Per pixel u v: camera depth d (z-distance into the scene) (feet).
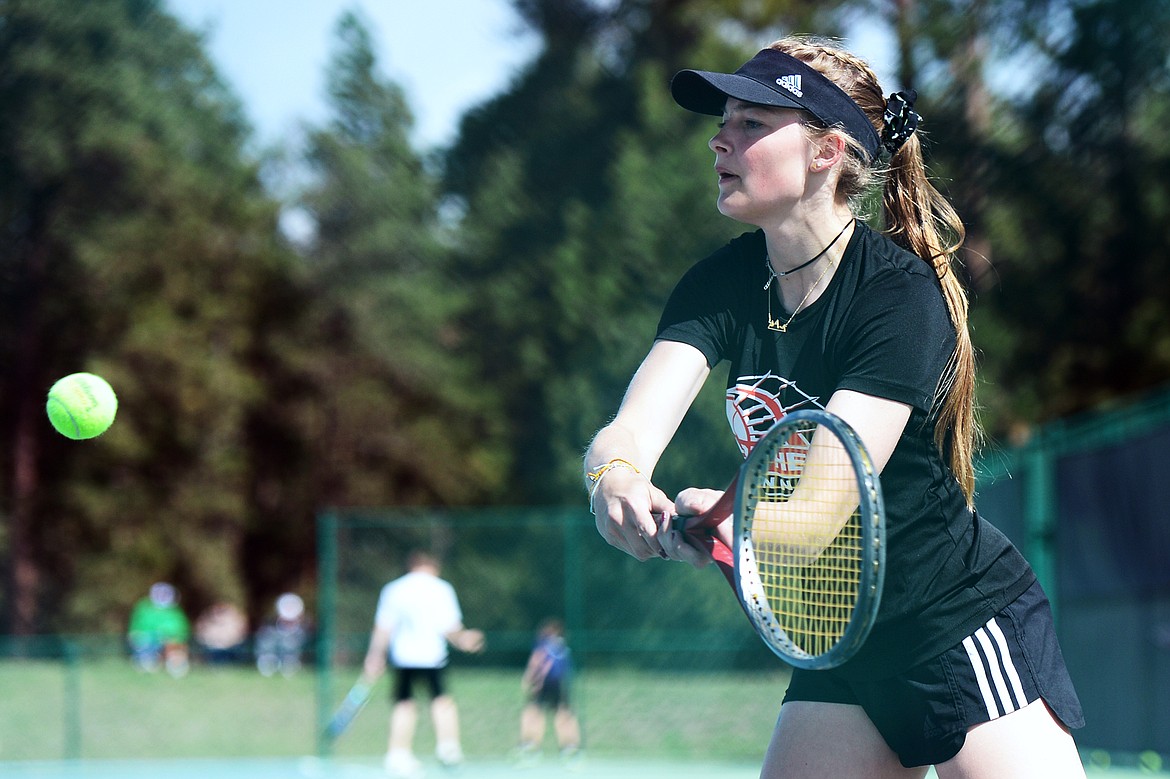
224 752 130.31
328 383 338.75
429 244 332.39
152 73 306.35
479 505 330.13
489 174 297.74
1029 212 177.99
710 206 246.47
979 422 24.71
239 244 327.06
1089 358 203.21
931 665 22.91
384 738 124.16
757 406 23.79
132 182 301.43
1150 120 175.94
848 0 174.91
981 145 165.07
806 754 23.70
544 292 292.81
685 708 125.39
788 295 23.30
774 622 21.31
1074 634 88.63
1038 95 171.32
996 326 196.34
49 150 286.66
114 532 297.53
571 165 282.36
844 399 21.67
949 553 22.97
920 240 23.52
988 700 22.82
